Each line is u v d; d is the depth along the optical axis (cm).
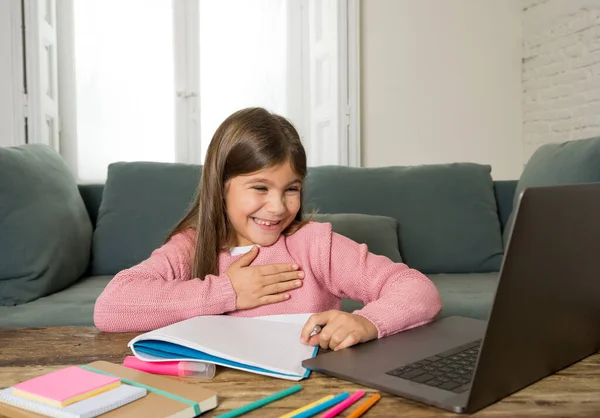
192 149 327
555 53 326
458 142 347
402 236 241
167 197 240
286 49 343
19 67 280
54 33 304
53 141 302
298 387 66
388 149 339
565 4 315
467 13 345
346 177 250
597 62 296
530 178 227
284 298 101
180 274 112
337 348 79
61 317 171
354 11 313
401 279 103
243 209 107
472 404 58
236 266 110
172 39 329
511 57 351
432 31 341
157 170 246
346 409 59
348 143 317
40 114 284
